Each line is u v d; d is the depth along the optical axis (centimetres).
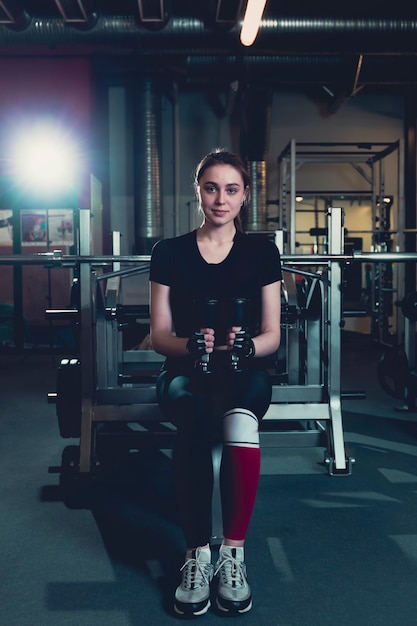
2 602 139
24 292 636
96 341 253
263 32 482
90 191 623
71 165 618
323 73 678
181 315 158
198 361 142
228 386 148
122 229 802
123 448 255
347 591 143
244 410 142
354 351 620
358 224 900
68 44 495
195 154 819
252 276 158
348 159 689
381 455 254
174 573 153
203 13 477
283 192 704
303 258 223
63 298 636
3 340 623
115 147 795
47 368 512
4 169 616
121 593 143
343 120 833
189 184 820
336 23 481
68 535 176
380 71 662
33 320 638
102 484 219
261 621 130
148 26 477
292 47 500
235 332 142
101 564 157
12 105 616
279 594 141
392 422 313
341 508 195
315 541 170
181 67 698
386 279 682
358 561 158
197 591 132
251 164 725
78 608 136
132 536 175
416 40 493
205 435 140
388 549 165
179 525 182
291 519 186
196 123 817
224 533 139
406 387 338
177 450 141
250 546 167
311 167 841
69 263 246
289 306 256
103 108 747
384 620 130
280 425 304
